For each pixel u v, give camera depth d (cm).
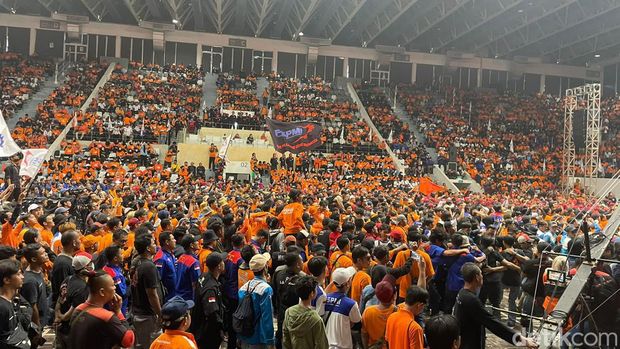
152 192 2084
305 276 565
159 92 4303
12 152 1152
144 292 670
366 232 1001
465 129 4591
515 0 3575
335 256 818
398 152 3909
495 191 3584
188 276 749
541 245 859
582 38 4541
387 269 706
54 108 3856
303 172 3397
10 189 1218
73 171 2936
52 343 840
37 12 4872
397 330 521
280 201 1531
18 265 539
